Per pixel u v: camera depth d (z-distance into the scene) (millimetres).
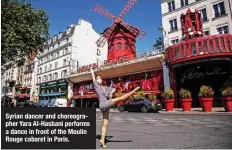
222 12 21375
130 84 27594
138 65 26125
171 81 22062
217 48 17531
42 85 45812
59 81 40656
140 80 26578
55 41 45094
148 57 25188
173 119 10312
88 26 43562
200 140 4727
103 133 4203
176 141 4660
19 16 15094
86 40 42656
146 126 7711
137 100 19047
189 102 15820
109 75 30766
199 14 20094
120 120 10734
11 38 13844
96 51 44219
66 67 40031
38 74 48844
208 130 6238
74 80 37469
